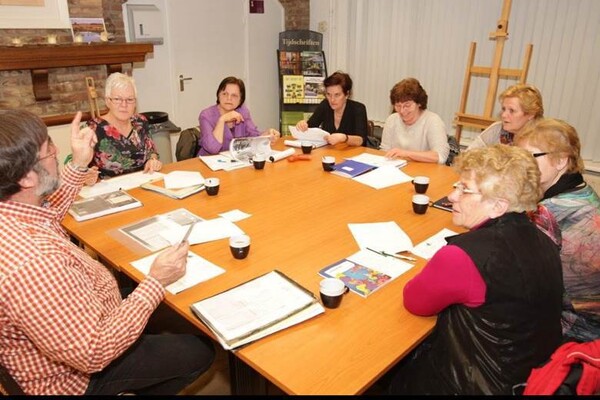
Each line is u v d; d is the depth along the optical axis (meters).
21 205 1.14
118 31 4.04
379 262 1.54
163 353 1.43
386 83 4.77
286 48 5.15
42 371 1.17
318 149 2.98
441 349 1.19
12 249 1.01
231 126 3.03
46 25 3.32
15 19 3.17
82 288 1.09
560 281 1.14
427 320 1.25
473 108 4.22
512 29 3.80
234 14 4.87
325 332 1.20
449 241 1.21
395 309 1.30
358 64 4.94
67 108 3.60
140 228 1.79
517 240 1.11
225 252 1.62
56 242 1.15
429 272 1.17
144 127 2.66
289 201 2.09
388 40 4.62
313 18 5.16
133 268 1.50
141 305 1.19
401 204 2.06
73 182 1.71
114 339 1.10
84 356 1.05
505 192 1.14
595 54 3.44
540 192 1.19
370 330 1.21
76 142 1.69
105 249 1.64
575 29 3.48
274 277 1.41
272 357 1.10
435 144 2.76
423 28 4.33
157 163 2.49
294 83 5.18
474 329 1.11
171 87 4.58
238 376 1.46
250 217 1.91
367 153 2.87
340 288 1.29
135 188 2.25
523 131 1.70
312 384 1.02
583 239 1.50
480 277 1.08
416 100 2.78
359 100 5.06
